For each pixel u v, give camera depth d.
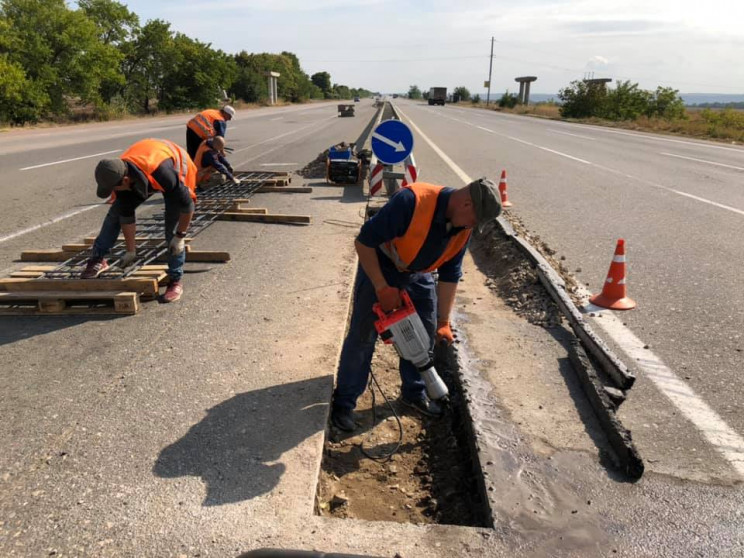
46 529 2.24
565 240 6.59
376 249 2.66
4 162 12.65
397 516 2.61
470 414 3.03
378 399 3.59
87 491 2.45
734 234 6.90
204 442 2.79
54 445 2.76
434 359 4.10
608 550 2.19
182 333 4.01
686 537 2.25
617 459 2.69
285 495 2.44
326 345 3.80
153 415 3.01
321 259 5.68
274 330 4.05
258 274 5.24
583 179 11.07
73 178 10.54
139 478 2.53
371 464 3.00
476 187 2.40
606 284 4.68
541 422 2.96
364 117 36.44
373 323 3.00
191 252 5.58
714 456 2.74
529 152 15.70
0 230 6.79
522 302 4.58
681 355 3.79
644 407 3.17
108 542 2.18
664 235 6.83
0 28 24.33
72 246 5.58
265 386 3.30
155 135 20.14
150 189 4.32
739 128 27.62
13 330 4.08
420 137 19.78
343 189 9.52
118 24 36.78
